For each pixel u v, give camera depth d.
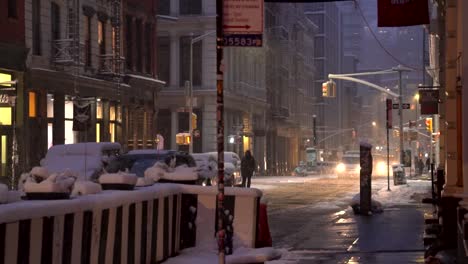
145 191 11.55
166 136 69.25
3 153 35.69
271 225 21.94
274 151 91.50
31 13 37.53
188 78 69.25
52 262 8.68
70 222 9.12
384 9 14.31
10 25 35.53
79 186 10.12
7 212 7.71
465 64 13.72
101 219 10.00
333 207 29.28
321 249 15.79
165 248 12.50
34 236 8.28
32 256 8.24
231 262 12.42
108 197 10.16
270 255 13.16
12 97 35.16
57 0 39.94
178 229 13.17
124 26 49.22
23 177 9.72
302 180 62.19
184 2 69.12
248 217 13.25
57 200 9.09
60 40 39.31
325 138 122.12
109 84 45.19
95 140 43.19
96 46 44.28
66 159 23.27
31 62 37.09
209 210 13.27
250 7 9.54
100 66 44.78
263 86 85.12
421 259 14.15
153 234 11.97
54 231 8.72
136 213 11.25
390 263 13.63
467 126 13.70
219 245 9.69
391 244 16.52
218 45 9.55
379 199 32.47
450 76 16.66
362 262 13.74
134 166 23.08
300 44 106.31
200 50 68.75
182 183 13.62
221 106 9.63
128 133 49.47
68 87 40.50
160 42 69.50
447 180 16.25
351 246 16.23
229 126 72.69
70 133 41.47
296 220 23.47
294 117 102.38
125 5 49.34
